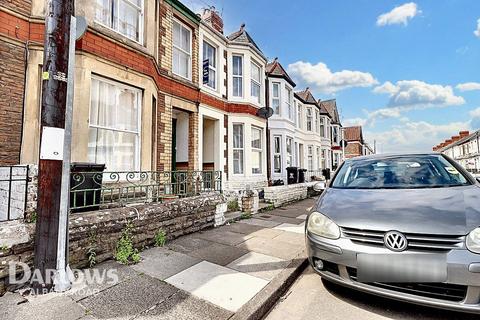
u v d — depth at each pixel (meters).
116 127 5.25
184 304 2.60
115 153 5.25
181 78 7.71
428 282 2.31
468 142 31.89
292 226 5.99
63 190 2.78
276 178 13.02
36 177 3.13
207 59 8.80
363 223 2.63
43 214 2.69
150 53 5.85
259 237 5.02
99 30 4.75
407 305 2.70
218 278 3.19
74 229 3.20
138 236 4.03
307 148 17.95
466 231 2.32
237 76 10.46
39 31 4.50
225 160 9.63
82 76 4.48
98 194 3.96
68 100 2.82
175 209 4.75
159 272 3.31
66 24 2.83
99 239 3.48
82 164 3.77
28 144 4.32
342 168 4.47
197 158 8.26
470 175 3.60
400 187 3.48
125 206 4.15
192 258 3.82
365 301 2.81
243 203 7.27
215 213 5.81
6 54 4.22
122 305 2.54
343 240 2.68
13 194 3.39
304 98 18.50
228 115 9.98
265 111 10.92
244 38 10.75
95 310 2.44
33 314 2.33
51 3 2.76
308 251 3.07
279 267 3.55
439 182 3.47
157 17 6.80
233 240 4.78
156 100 6.51
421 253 2.35
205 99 8.72
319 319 2.54
